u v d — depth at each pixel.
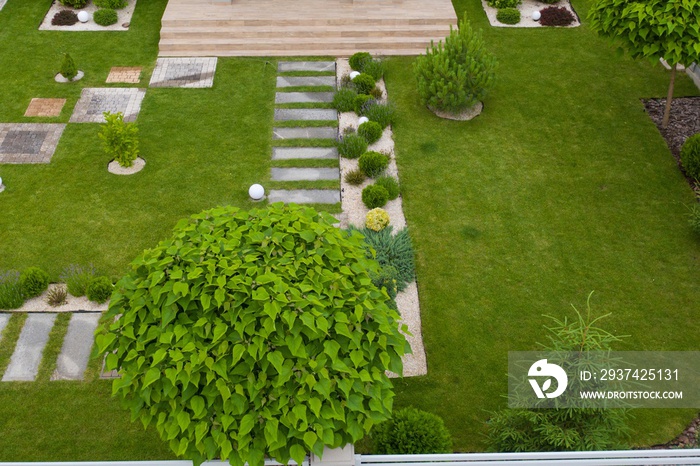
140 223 12.50
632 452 5.95
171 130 14.52
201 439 5.88
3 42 16.91
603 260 12.01
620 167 13.85
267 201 13.00
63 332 10.65
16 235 12.19
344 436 6.19
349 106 15.12
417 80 15.40
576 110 15.30
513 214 12.84
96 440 9.31
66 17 17.70
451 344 10.66
